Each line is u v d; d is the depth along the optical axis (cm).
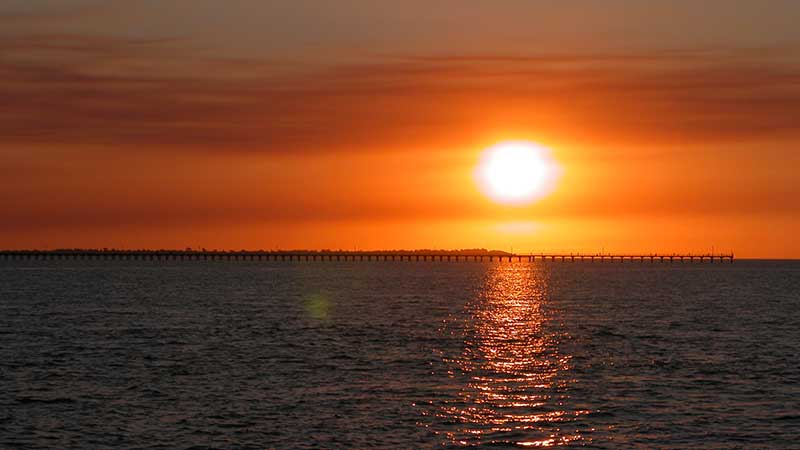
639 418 5003
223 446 4431
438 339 8625
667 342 8381
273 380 6119
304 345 8000
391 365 6838
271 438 4566
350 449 4384
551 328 9856
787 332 9294
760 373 6450
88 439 4556
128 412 5109
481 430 4731
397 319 10788
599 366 6819
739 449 4422
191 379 6141
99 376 6247
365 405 5303
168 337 8594
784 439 4584
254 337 8619
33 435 4622
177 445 4453
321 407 5241
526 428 4772
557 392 5728
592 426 4825
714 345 8112
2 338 8425
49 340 8294
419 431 4703
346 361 7019
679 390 5791
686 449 4412
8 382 5981
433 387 5884
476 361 7088
